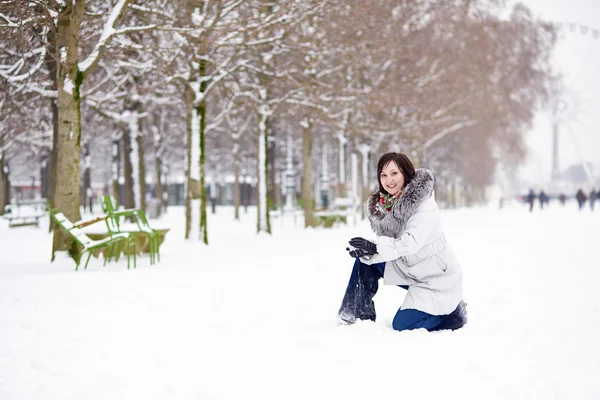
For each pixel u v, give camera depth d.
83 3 9.63
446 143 42.81
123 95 16.78
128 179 24.17
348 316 4.64
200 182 14.53
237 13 13.50
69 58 9.89
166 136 34.66
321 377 3.36
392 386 3.21
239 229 22.50
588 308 5.59
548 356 3.80
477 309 5.62
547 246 13.02
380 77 23.62
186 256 11.36
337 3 14.27
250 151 35.94
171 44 14.66
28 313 5.27
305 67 18.55
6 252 12.45
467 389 3.17
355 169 33.22
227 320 5.01
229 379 3.34
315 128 29.67
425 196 4.27
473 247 13.04
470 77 28.41
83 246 9.71
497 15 30.00
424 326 4.39
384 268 4.68
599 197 57.94
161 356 3.82
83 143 28.98
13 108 14.88
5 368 3.61
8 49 12.67
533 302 6.00
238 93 17.61
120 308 5.56
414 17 23.48
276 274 8.40
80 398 3.08
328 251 12.27
